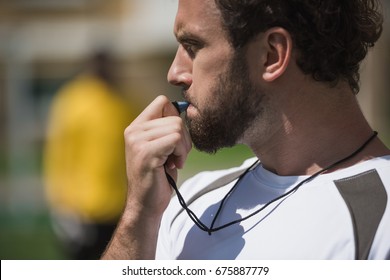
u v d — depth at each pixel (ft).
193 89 7.77
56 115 21.85
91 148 20.48
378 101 56.08
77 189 20.59
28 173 56.29
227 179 8.55
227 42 7.48
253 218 7.63
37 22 64.28
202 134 7.75
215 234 7.84
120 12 63.72
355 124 7.66
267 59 7.51
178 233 8.36
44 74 65.51
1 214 39.47
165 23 62.90
